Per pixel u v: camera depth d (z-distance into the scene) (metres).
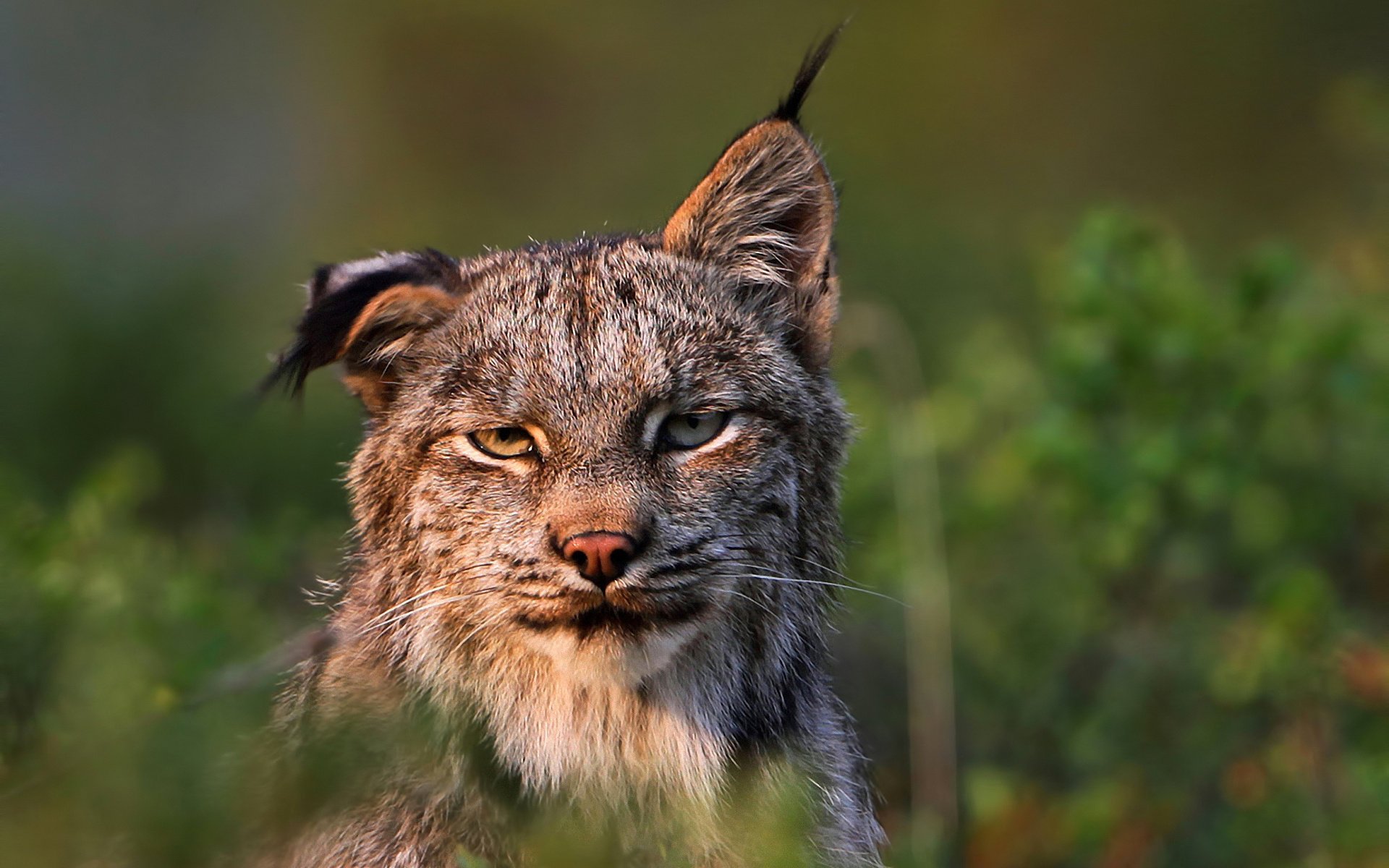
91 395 23.61
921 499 16.89
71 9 43.88
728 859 10.49
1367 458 17.42
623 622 10.28
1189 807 14.50
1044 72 44.56
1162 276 17.25
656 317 10.90
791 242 11.91
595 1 47.97
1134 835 14.16
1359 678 14.47
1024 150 41.66
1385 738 14.34
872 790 12.94
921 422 17.44
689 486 10.63
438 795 10.30
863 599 16.58
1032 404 18.20
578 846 9.32
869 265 31.52
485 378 10.68
